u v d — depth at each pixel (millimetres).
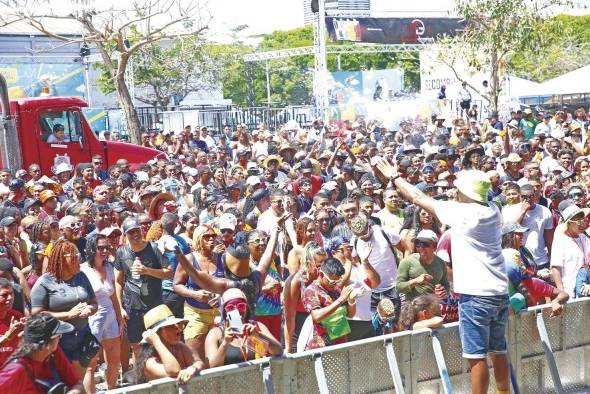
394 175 7566
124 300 9195
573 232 9953
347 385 7457
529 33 32031
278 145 20766
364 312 8648
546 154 19828
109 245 8781
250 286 8062
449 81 38531
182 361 7000
